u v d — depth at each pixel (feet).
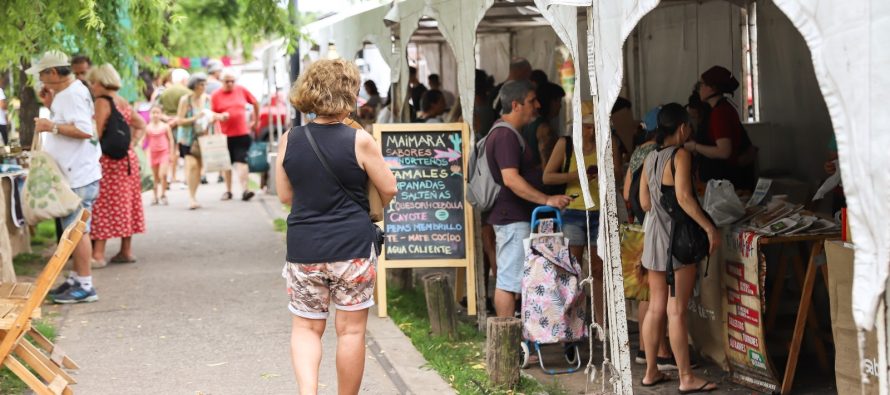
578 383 21.06
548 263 21.47
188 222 46.24
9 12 27.48
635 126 27.71
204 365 21.98
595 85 16.74
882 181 9.91
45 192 28.53
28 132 38.34
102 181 34.37
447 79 55.62
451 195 26.13
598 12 16.25
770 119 30.81
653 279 20.39
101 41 33.83
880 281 10.08
